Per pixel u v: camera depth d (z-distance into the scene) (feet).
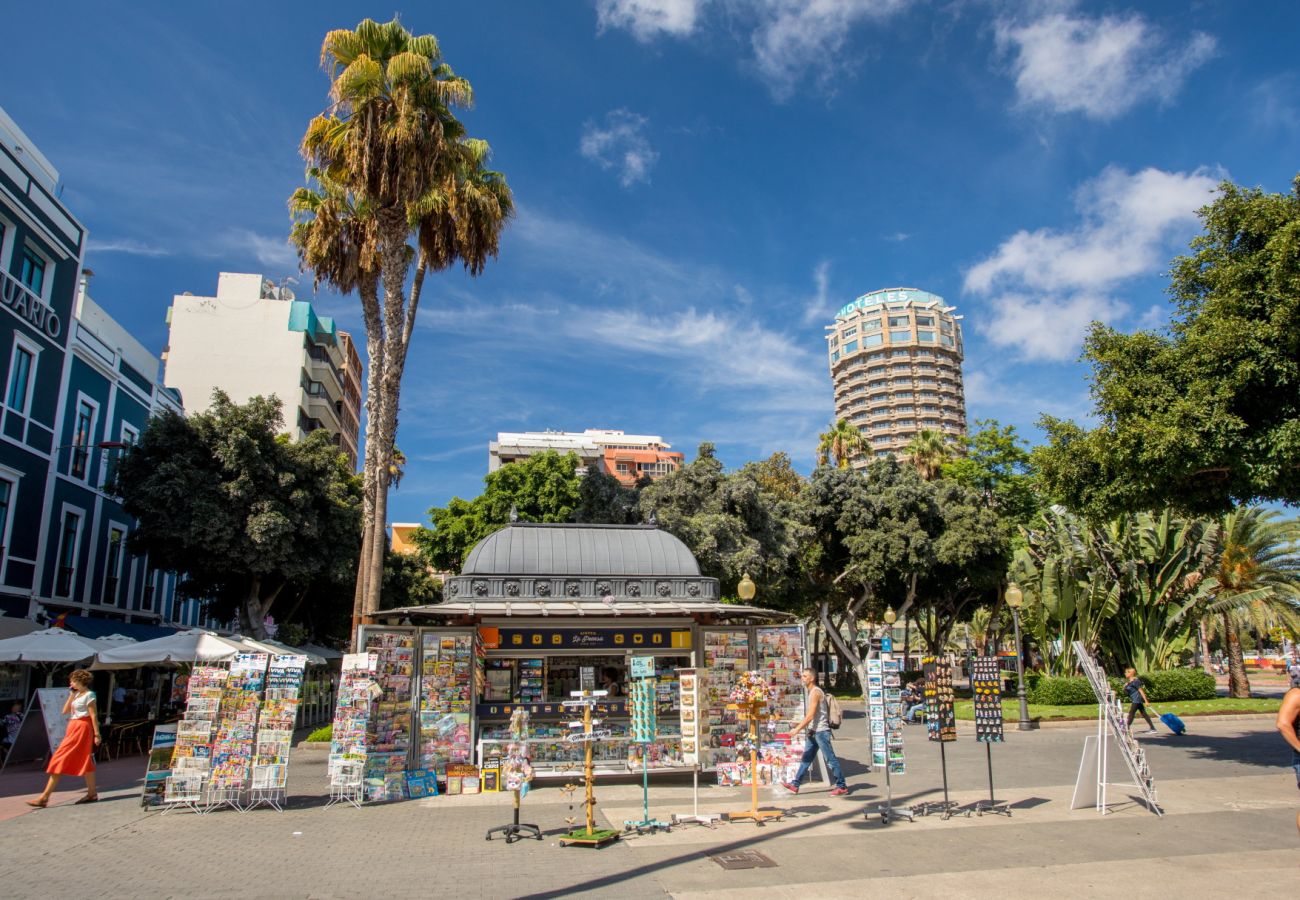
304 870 23.31
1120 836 27.07
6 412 68.18
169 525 73.92
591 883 21.79
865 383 402.72
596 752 39.34
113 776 45.03
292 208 64.64
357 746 34.71
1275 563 97.25
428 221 58.29
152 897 20.48
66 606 77.41
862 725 76.38
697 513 96.22
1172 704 78.28
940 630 130.93
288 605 105.19
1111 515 47.37
